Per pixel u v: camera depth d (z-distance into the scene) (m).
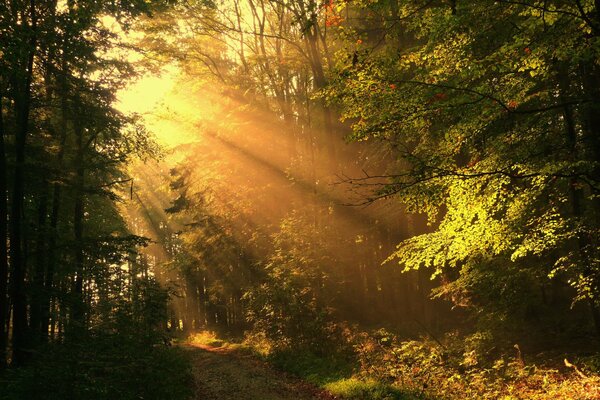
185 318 53.25
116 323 12.34
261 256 28.73
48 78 15.50
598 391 8.18
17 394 8.29
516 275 11.35
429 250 9.37
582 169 7.75
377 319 21.31
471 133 7.67
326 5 7.95
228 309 38.41
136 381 10.10
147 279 15.48
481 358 11.90
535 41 6.85
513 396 9.30
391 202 17.83
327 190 21.70
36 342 12.39
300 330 19.52
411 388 11.27
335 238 21.11
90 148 19.69
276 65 25.78
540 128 8.62
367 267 24.28
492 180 7.92
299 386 14.23
